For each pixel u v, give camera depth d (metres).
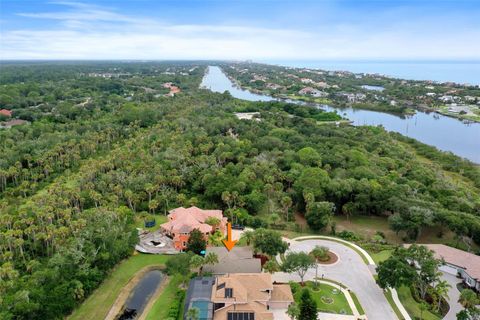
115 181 119.06
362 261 86.44
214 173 123.88
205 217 99.31
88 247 79.38
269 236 82.94
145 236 97.12
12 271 72.31
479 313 60.97
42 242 89.06
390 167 140.25
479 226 89.56
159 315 68.19
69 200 105.12
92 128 181.88
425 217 94.88
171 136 168.50
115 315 69.62
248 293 66.81
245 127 191.50
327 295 73.12
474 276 75.62
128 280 79.75
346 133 189.88
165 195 113.56
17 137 163.50
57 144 148.75
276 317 65.62
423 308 67.81
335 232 100.56
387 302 71.50
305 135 184.25
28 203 104.69
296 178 122.06
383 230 104.38
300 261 73.56
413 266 75.75
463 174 152.00
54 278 69.75
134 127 191.12
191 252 81.25
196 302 65.69
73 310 69.50
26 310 60.19
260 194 112.88
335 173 127.44
